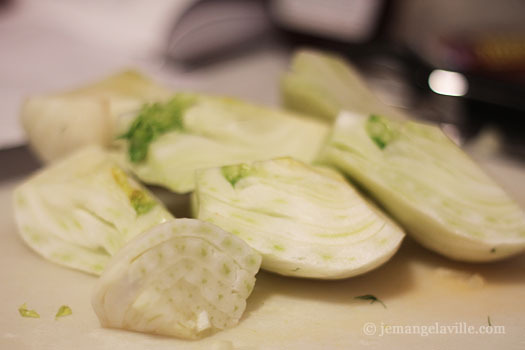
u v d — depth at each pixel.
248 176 0.28
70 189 0.29
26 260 0.29
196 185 0.28
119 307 0.25
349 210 0.27
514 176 0.38
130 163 0.32
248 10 0.64
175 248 0.25
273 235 0.27
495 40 0.58
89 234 0.29
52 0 0.67
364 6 0.62
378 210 0.29
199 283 0.25
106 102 0.34
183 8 0.60
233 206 0.28
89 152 0.32
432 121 0.46
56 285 0.28
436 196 0.29
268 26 0.65
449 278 0.29
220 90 0.53
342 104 0.36
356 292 0.28
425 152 0.29
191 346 0.25
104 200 0.29
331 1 0.62
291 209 0.27
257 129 0.33
